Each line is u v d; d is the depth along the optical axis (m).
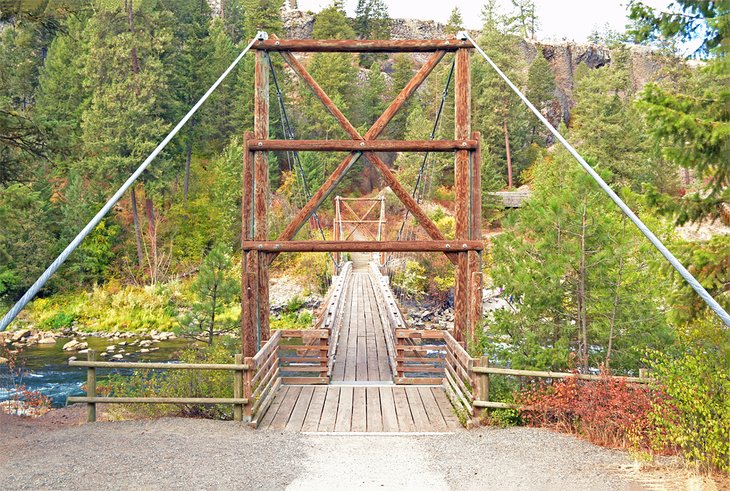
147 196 38.03
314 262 34.59
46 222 32.25
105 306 30.77
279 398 9.49
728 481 5.57
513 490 5.39
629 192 9.39
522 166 52.75
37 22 14.41
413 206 10.36
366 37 77.88
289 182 43.88
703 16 9.51
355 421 8.17
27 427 7.69
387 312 14.60
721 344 7.75
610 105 41.69
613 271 9.66
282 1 60.62
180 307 30.91
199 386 8.83
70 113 41.62
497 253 10.40
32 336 26.16
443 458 6.42
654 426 6.57
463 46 10.41
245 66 46.94
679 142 9.15
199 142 44.88
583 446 6.78
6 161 14.74
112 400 7.71
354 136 10.39
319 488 5.45
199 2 53.31
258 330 10.38
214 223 39.62
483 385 7.95
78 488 5.29
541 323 9.77
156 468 5.85
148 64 37.16
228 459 6.22
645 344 9.27
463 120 10.41
